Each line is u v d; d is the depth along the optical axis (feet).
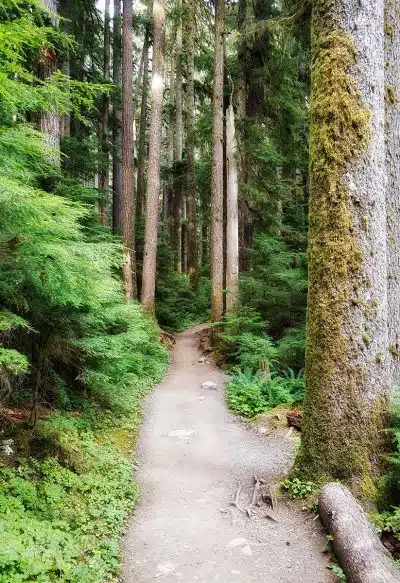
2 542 9.86
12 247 11.46
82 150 42.29
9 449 14.65
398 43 19.88
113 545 12.30
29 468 14.32
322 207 15.75
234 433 23.21
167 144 104.53
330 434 15.29
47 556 10.29
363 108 15.40
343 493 13.76
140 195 77.82
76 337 19.43
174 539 13.14
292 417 23.40
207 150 70.18
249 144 45.16
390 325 18.78
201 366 40.93
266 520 14.28
